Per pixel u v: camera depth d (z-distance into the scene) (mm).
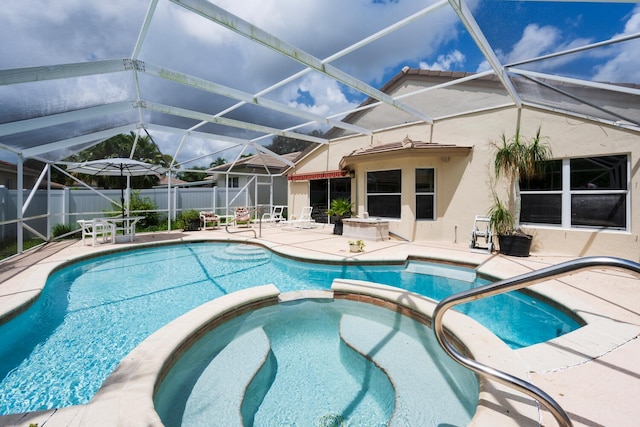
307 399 3754
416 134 12852
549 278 2092
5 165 13656
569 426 2164
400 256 9188
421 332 5074
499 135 10398
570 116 8859
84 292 7277
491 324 5562
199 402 3451
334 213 14469
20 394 3674
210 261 10344
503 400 2758
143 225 16969
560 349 3713
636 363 3389
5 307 5277
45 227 13594
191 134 13000
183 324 4469
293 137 14281
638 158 7859
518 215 9680
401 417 3195
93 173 14180
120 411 2648
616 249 8156
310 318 5949
